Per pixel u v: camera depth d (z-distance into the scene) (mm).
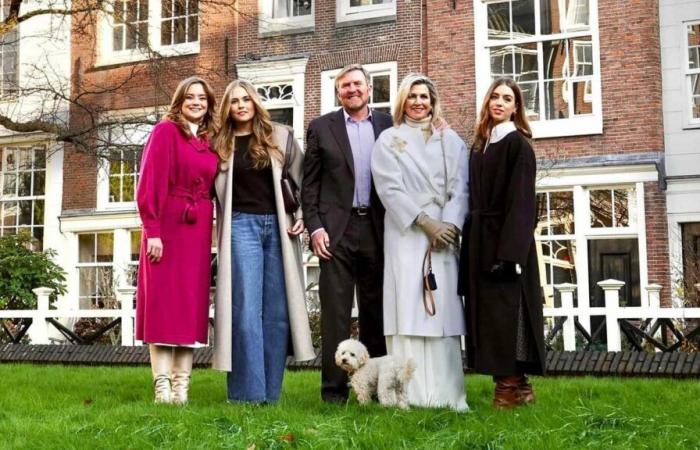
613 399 5195
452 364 5105
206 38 17844
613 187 14461
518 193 4910
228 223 5207
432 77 15734
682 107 14453
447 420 4344
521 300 4945
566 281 14586
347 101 5445
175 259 5199
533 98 15133
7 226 19516
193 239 5242
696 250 14242
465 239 5168
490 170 5055
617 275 14469
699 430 4012
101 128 16016
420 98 5219
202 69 17781
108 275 18109
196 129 5402
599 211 14602
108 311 11164
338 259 5293
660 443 3723
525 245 4844
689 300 13531
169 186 5246
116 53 18953
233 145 5293
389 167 5156
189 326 5160
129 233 18312
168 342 5102
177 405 4875
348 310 5328
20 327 12086
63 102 18922
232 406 4781
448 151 5227
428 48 15820
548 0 15172
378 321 5445
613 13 14656
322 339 5324
